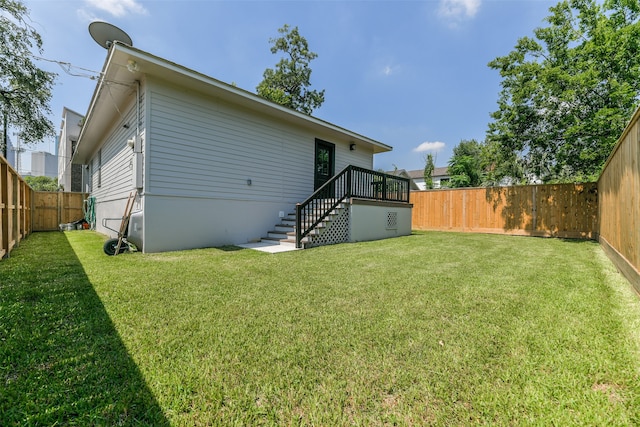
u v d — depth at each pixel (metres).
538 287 3.06
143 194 5.24
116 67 5.03
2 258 4.46
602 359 1.62
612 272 3.79
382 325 2.10
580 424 1.17
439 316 2.27
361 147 10.72
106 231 8.63
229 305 2.50
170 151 5.56
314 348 1.77
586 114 8.12
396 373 1.51
